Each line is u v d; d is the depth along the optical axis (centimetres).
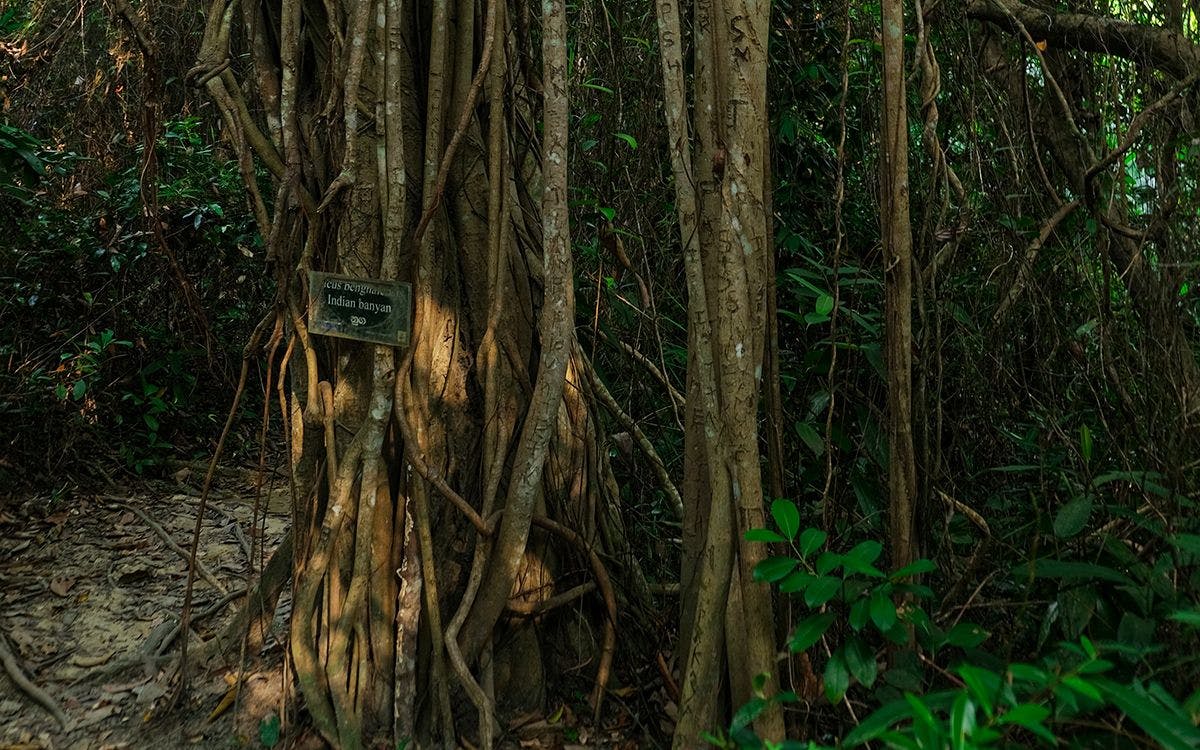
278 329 291
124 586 399
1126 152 275
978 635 211
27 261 516
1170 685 210
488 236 286
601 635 302
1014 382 309
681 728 236
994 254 314
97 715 296
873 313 317
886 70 240
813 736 238
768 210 247
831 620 212
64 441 499
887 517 292
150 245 537
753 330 234
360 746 266
